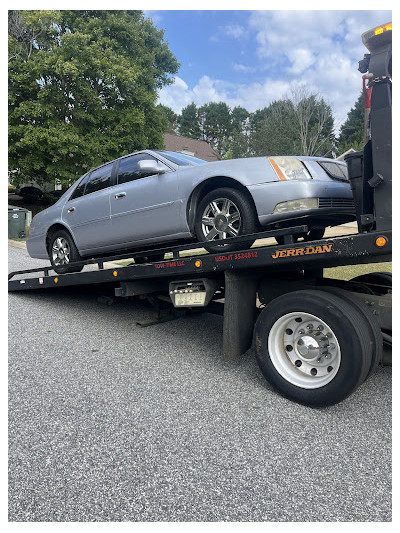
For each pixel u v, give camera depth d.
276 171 3.52
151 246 5.14
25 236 15.94
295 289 3.63
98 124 21.83
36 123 20.22
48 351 4.11
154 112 24.08
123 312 5.75
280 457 2.34
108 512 1.89
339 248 2.87
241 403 3.01
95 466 2.24
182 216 4.15
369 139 2.86
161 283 4.69
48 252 6.39
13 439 2.50
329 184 3.53
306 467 2.24
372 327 2.90
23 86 19.61
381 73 2.70
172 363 3.81
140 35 24.19
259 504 1.95
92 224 5.32
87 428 2.63
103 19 21.91
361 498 2.00
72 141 19.16
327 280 4.01
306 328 3.05
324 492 2.04
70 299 6.57
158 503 1.96
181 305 4.07
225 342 3.56
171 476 2.16
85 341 4.45
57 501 1.97
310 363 3.02
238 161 3.76
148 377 3.47
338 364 2.80
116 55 20.59
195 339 4.55
